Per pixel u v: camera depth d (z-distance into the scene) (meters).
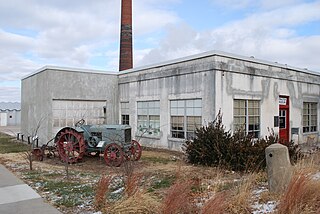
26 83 21.09
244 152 9.84
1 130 34.38
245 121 14.31
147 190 6.66
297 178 5.36
